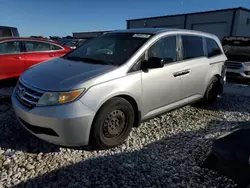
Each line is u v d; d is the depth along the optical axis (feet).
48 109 8.13
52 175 7.81
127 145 10.07
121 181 7.64
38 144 9.78
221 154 7.63
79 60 11.03
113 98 9.14
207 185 7.49
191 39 13.53
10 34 29.12
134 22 99.60
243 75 25.62
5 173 7.80
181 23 82.48
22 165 8.30
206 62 14.23
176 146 10.17
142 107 10.37
